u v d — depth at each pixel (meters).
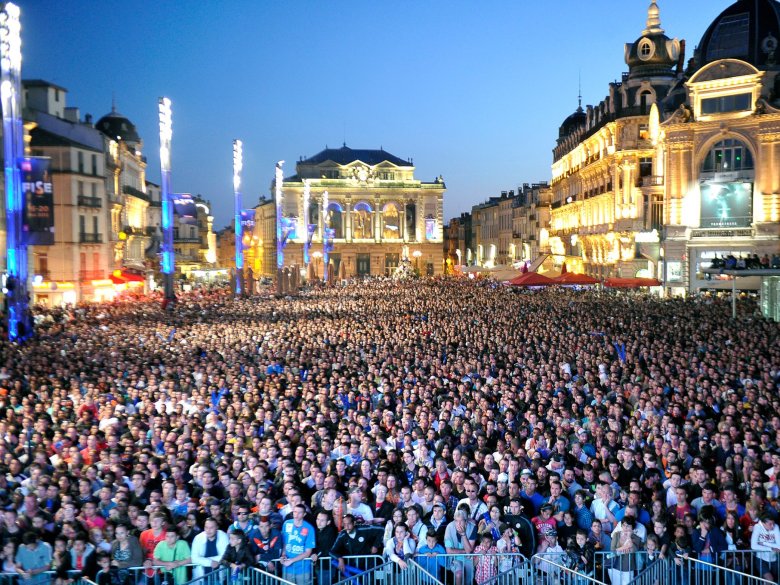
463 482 12.68
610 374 22.83
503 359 26.36
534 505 12.59
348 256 136.00
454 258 185.12
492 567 10.76
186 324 41.31
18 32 34.16
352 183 135.75
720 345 28.80
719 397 19.47
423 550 10.97
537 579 10.59
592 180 80.69
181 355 29.08
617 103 71.94
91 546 10.57
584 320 39.84
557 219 102.38
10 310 34.88
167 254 52.66
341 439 15.40
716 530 11.23
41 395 21.03
